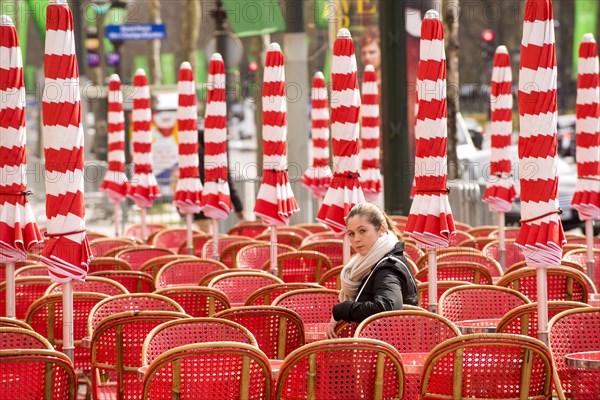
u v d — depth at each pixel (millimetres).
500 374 14664
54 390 14625
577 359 15266
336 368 14648
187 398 14273
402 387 14766
